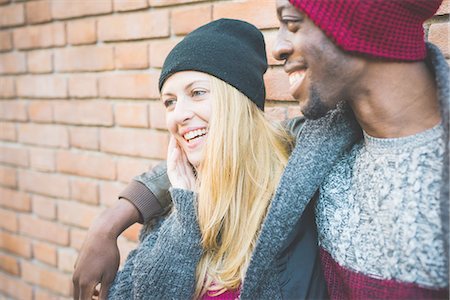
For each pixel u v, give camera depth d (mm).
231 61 892
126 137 1421
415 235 616
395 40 607
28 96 1718
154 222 1017
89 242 946
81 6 1465
